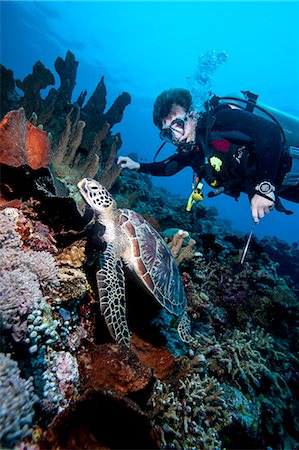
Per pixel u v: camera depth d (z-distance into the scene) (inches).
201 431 25.2
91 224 24.5
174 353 29.4
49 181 22.8
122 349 20.0
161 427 23.0
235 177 36.0
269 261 57.0
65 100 59.6
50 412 16.5
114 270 25.6
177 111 38.5
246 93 38.7
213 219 129.8
